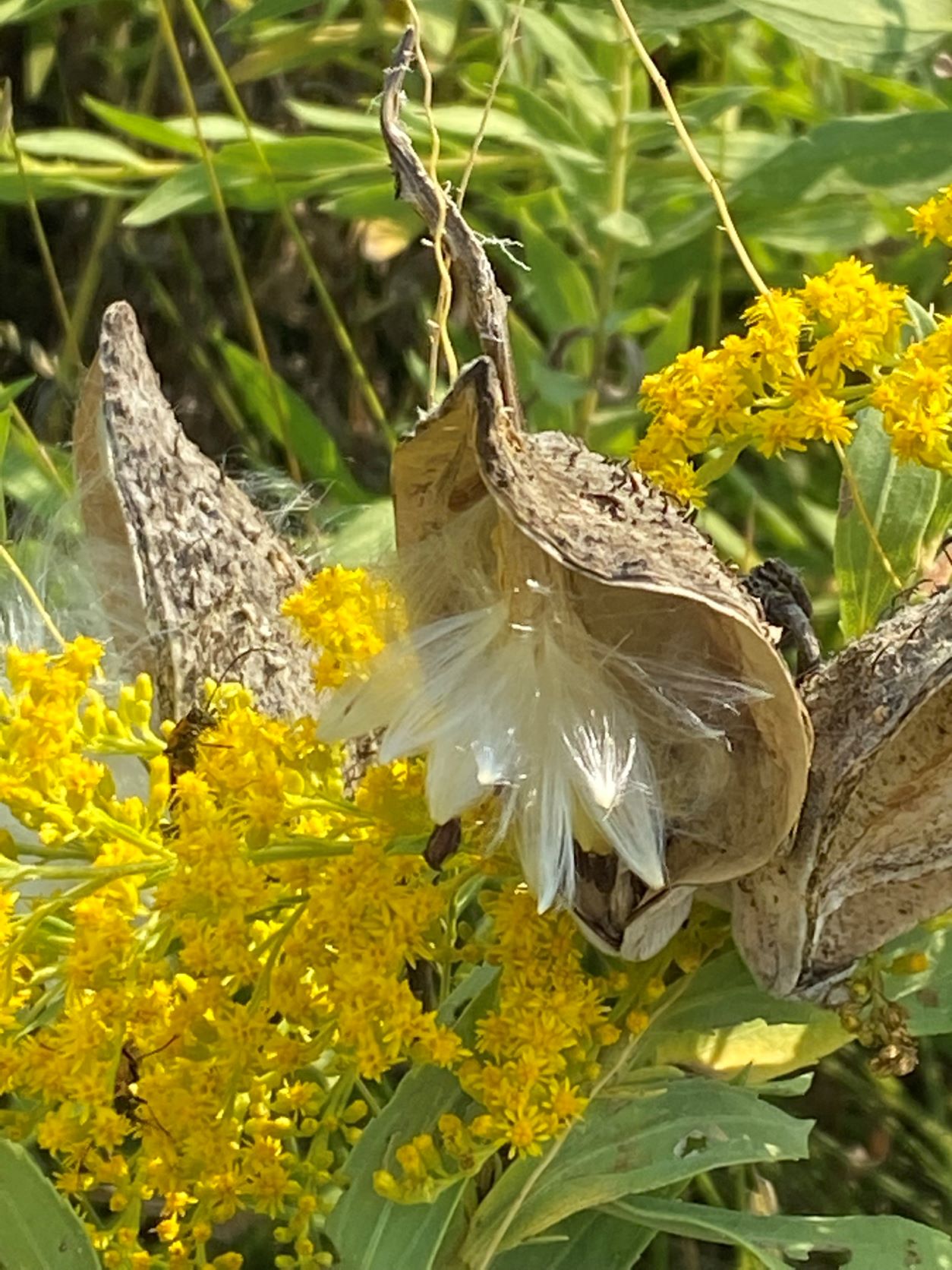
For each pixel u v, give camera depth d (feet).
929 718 1.02
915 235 1.90
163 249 2.39
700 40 2.13
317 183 1.97
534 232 1.84
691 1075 1.20
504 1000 1.11
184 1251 1.13
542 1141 1.12
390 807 1.09
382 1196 1.14
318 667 1.07
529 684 1.02
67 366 2.09
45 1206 1.17
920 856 1.07
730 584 0.97
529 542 0.98
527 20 1.79
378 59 2.30
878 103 2.10
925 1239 1.19
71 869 1.13
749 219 1.82
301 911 1.11
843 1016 1.12
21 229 2.42
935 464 1.16
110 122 1.90
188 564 1.25
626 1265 1.25
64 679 1.12
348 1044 1.09
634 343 1.88
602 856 1.08
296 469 1.88
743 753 1.03
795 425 1.17
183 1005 1.10
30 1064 1.12
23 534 1.66
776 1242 1.20
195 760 1.16
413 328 2.31
